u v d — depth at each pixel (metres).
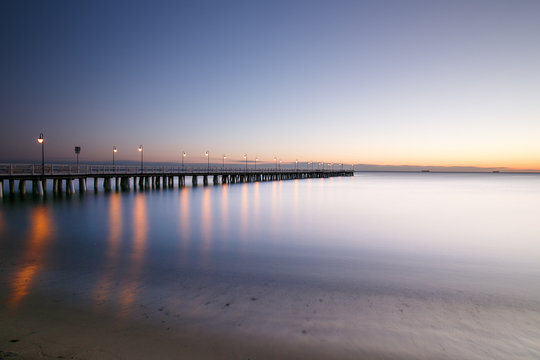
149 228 14.61
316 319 5.30
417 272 8.50
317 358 4.15
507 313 5.82
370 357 4.22
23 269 7.95
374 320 5.34
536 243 12.77
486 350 4.50
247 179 70.44
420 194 39.84
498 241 13.12
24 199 25.30
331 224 16.80
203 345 4.39
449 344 4.63
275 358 4.13
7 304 5.69
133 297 6.11
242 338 4.60
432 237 13.77
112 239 12.04
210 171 52.34
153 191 36.91
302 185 60.97
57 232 13.22
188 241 12.02
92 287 6.64
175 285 6.88
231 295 6.32
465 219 19.33
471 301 6.39
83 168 31.19
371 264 9.26
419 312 5.75
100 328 4.82
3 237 12.05
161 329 4.81
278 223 16.84
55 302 5.80
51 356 4.04
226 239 12.55
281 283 7.20
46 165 27.61
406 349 4.45
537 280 7.96
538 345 4.67
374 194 39.12
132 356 4.09
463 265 9.43
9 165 24.64
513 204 28.30
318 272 8.23
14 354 4.07
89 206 22.06
